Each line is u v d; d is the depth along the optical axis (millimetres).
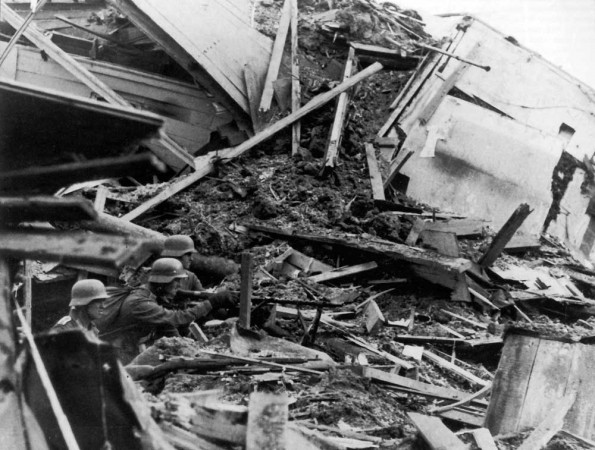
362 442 5359
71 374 4332
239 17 17578
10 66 17359
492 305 11453
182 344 7008
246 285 8047
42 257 4156
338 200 14227
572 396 5836
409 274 11898
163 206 14570
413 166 16438
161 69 18391
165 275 7750
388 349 9578
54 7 19438
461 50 17562
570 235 16797
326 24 18328
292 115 16328
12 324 4242
